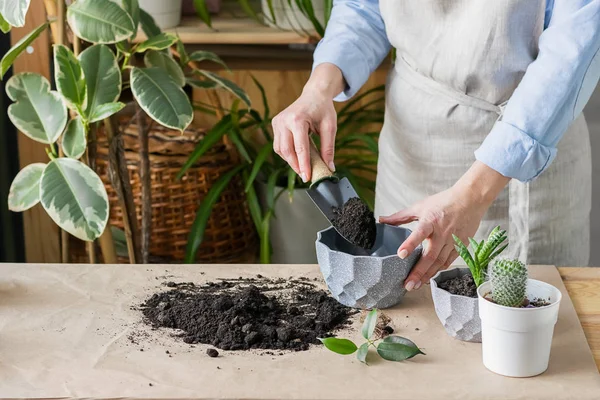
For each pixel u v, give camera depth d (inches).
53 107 77.5
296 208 96.3
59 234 96.7
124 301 58.2
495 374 48.2
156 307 57.2
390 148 74.0
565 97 54.9
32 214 96.1
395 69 73.3
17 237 99.0
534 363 47.5
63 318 55.4
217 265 64.8
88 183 73.5
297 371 48.6
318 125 63.5
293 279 62.1
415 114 69.6
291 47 106.6
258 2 111.8
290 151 60.9
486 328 48.1
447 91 67.5
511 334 47.0
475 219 55.9
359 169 103.0
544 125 55.1
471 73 64.6
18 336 52.7
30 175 78.3
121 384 46.9
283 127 61.8
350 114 98.8
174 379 47.6
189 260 88.4
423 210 55.8
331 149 61.4
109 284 60.9
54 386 46.6
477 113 66.7
